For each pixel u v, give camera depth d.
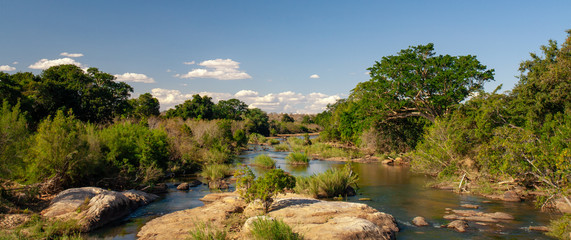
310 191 17.92
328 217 11.76
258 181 13.08
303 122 163.50
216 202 15.62
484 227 12.01
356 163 36.41
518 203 15.84
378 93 35.56
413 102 35.78
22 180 15.62
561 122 17.44
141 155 22.06
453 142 20.20
